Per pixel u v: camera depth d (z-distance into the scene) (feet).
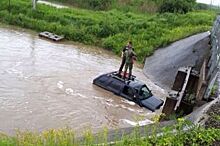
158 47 121.19
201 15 168.76
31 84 70.85
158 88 86.28
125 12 193.67
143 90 71.15
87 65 95.45
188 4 190.60
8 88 66.28
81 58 103.14
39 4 163.22
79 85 75.15
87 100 67.21
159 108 69.56
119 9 201.36
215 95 48.65
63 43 121.49
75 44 123.85
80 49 116.78
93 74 86.43
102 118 59.82
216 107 37.81
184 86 59.11
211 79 54.80
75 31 130.00
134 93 69.82
